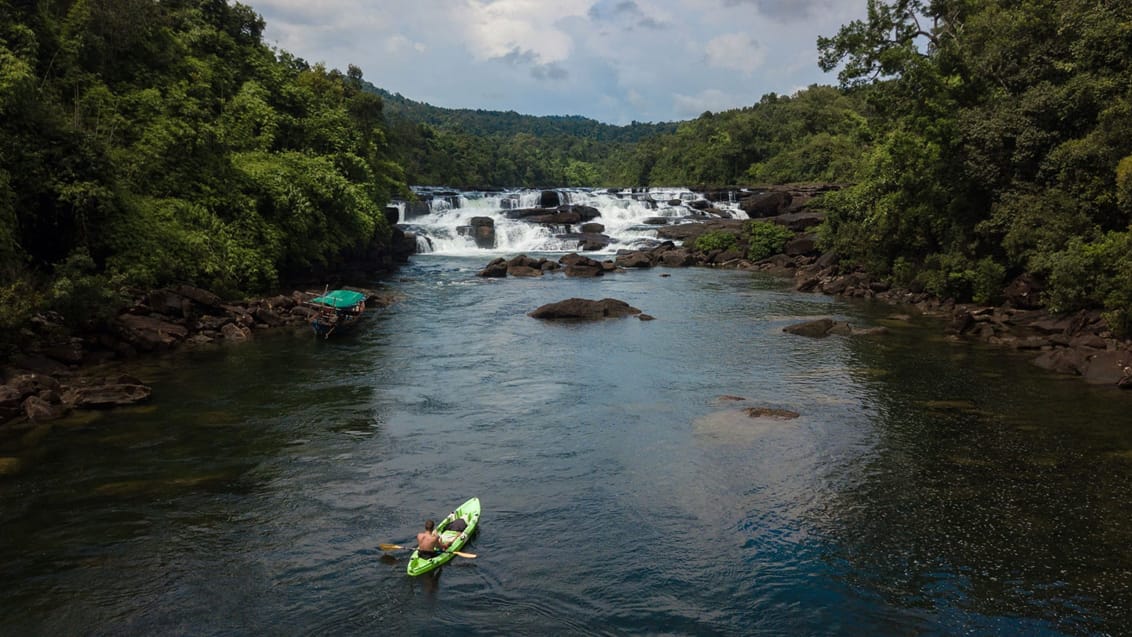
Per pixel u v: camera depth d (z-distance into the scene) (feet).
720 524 39.81
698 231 196.65
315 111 145.18
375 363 75.05
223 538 37.70
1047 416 57.57
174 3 146.51
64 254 78.43
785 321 101.40
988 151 101.35
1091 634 29.66
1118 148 86.12
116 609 31.32
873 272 133.69
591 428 55.88
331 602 32.30
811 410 60.23
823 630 30.30
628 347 84.79
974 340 87.35
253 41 164.55
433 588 33.53
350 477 45.83
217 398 61.52
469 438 53.42
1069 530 38.58
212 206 99.30
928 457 49.21
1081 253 83.71
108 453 48.47
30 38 87.30
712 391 66.33
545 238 200.64
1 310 60.49
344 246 135.33
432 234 195.83
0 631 29.53
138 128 98.07
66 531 37.91
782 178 338.13
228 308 90.12
